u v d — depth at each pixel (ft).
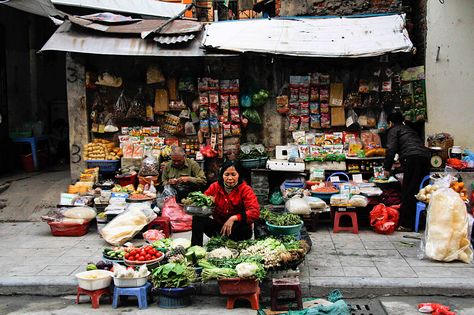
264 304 18.42
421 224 26.25
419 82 29.17
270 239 19.51
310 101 29.71
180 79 29.68
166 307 17.94
